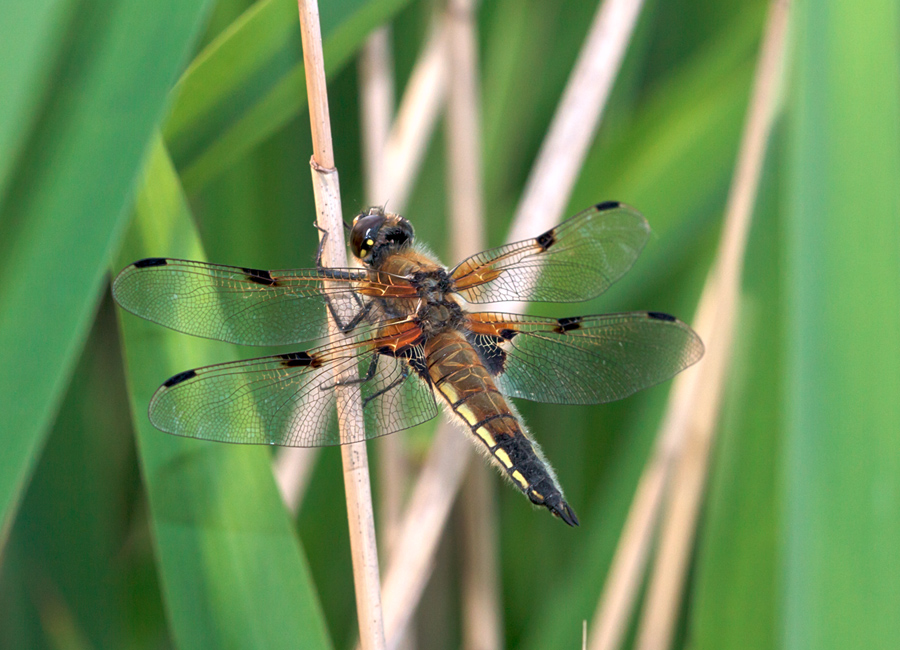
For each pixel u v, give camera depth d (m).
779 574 0.87
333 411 0.87
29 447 0.85
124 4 0.85
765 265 0.88
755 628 0.88
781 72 0.89
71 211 0.85
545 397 0.89
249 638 0.87
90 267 0.85
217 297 0.87
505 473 0.88
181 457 0.87
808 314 0.86
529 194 0.90
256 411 0.87
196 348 0.87
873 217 0.86
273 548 0.87
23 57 0.85
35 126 0.85
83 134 0.85
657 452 0.90
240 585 0.87
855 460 0.86
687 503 0.90
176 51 0.85
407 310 0.89
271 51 0.87
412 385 0.88
